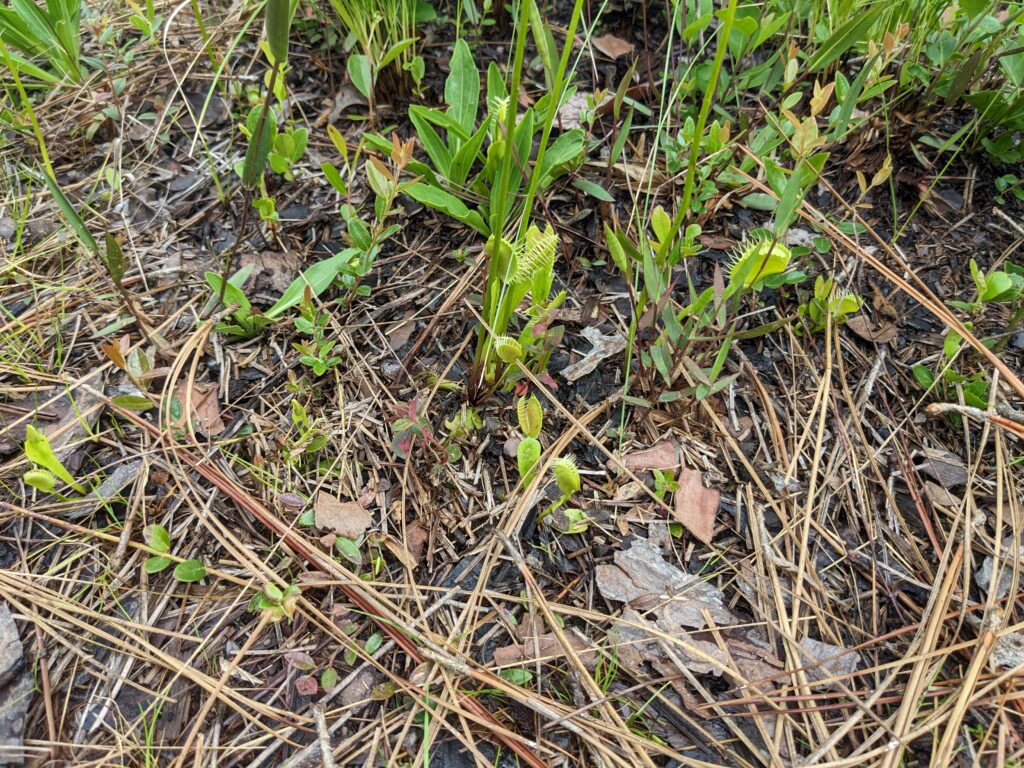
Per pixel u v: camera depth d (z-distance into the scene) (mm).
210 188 386
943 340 339
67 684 241
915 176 392
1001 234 370
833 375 331
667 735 237
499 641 257
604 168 389
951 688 243
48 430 295
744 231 370
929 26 377
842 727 231
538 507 289
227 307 331
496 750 234
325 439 293
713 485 298
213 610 260
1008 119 367
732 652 253
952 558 274
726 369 331
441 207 338
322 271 335
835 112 353
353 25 391
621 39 443
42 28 377
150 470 288
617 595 266
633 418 314
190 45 441
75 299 341
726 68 419
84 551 268
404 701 242
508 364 302
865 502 294
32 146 396
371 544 274
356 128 414
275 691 244
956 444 310
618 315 342
